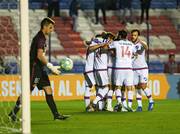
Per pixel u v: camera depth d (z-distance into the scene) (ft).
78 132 89.76
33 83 103.71
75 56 232.12
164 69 211.00
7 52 183.21
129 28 253.03
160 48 247.70
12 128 93.04
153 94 193.36
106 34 130.82
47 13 244.63
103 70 130.21
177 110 137.18
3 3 197.06
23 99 83.71
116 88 131.34
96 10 248.32
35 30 237.45
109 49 130.52
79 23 250.37
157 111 133.08
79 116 117.50
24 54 84.53
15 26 191.01
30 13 246.27
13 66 173.58
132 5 263.70
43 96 183.62
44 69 104.47
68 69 104.83
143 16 249.14
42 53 102.06
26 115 83.76
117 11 258.16
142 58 134.92
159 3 268.82
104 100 133.90
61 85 186.29
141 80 134.72
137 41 135.23
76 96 187.52
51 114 125.29
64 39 239.50
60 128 95.45
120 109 131.85
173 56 210.38
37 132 89.92
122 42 130.82
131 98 132.67
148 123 103.60
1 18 192.95
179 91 195.93
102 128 95.30
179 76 195.72
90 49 130.93
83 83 187.93
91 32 247.29
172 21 262.26
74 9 248.52
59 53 232.12
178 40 253.24
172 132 89.92
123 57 130.82
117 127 96.73
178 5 268.41
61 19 248.11
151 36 252.21
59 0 255.50
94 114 122.93
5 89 168.86
